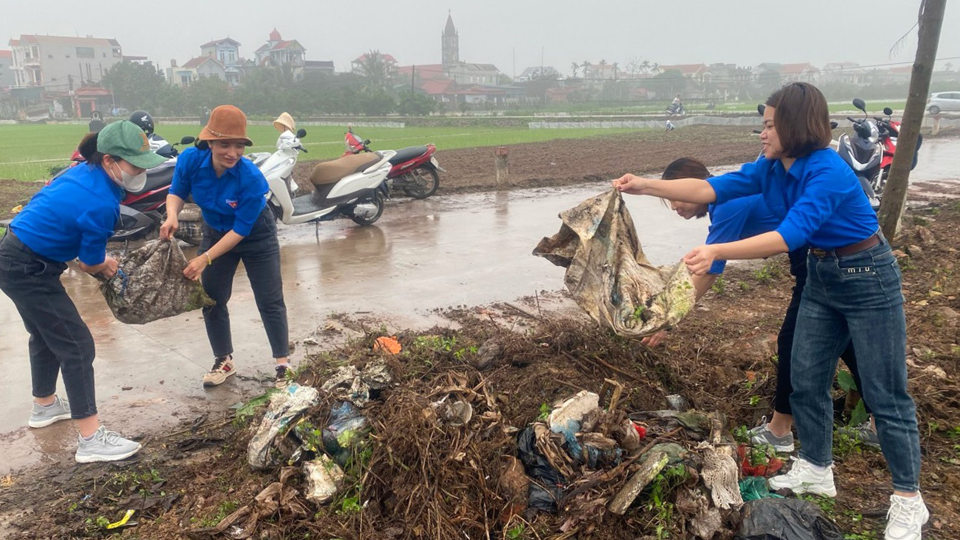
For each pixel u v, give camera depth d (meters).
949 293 6.74
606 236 3.78
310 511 3.42
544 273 7.91
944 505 3.54
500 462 3.48
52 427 4.52
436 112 58.38
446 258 8.62
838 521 3.42
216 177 4.63
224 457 4.03
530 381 4.20
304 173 16.08
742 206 3.89
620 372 4.37
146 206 9.00
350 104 58.44
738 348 5.51
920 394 4.57
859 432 4.13
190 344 5.89
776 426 4.05
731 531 3.17
